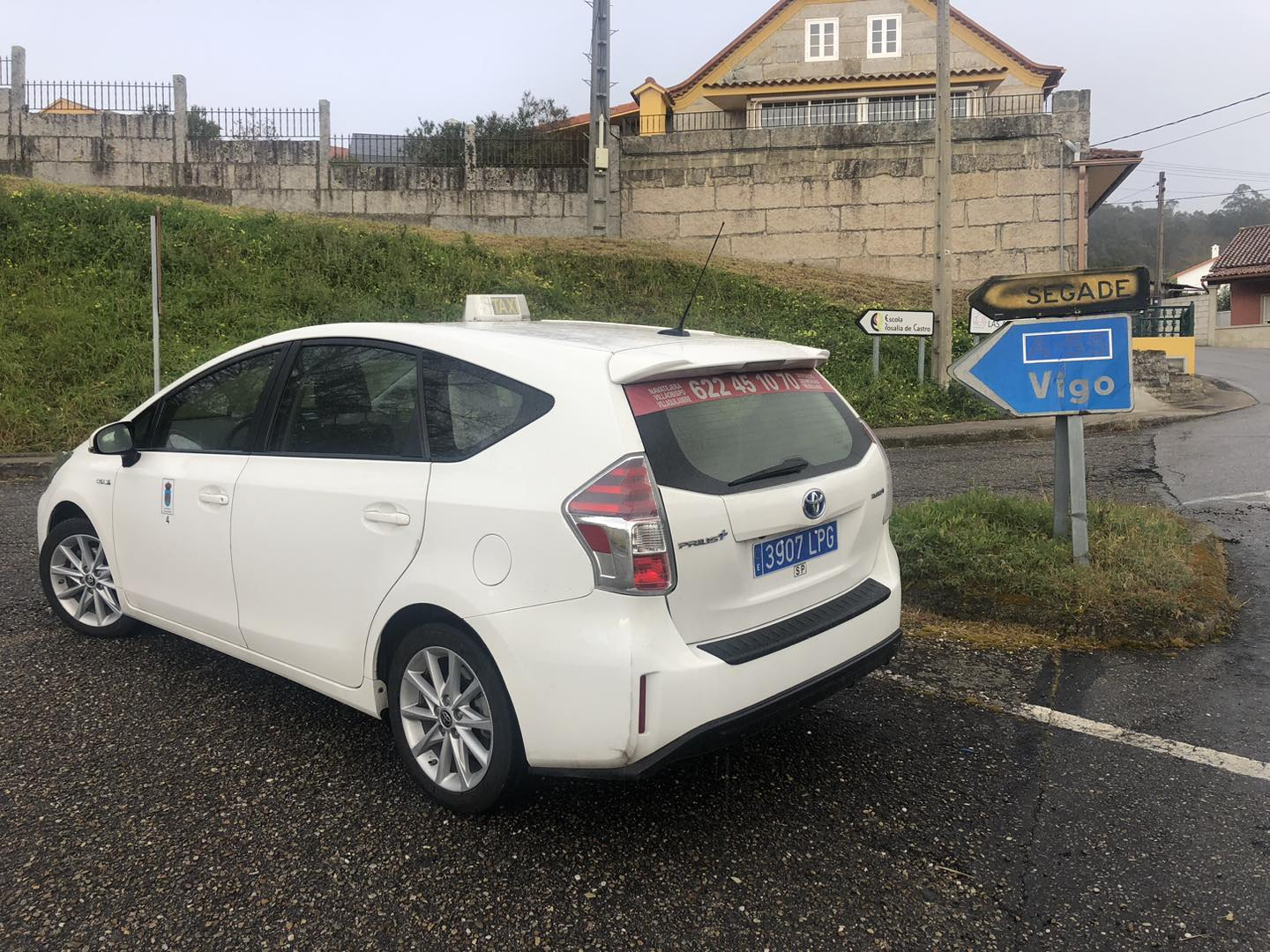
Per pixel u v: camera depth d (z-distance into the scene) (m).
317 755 3.50
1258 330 36.00
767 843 2.92
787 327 16.17
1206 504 7.36
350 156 21.55
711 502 2.80
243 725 3.76
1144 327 18.62
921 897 2.65
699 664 2.72
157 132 20.72
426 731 3.15
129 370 12.13
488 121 26.91
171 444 4.17
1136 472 9.00
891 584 3.50
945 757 3.49
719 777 3.35
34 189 16.67
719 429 2.97
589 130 23.39
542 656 2.71
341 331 3.61
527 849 2.89
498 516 2.83
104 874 2.75
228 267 15.13
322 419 3.54
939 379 14.03
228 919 2.55
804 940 2.47
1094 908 2.60
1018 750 3.54
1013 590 4.88
